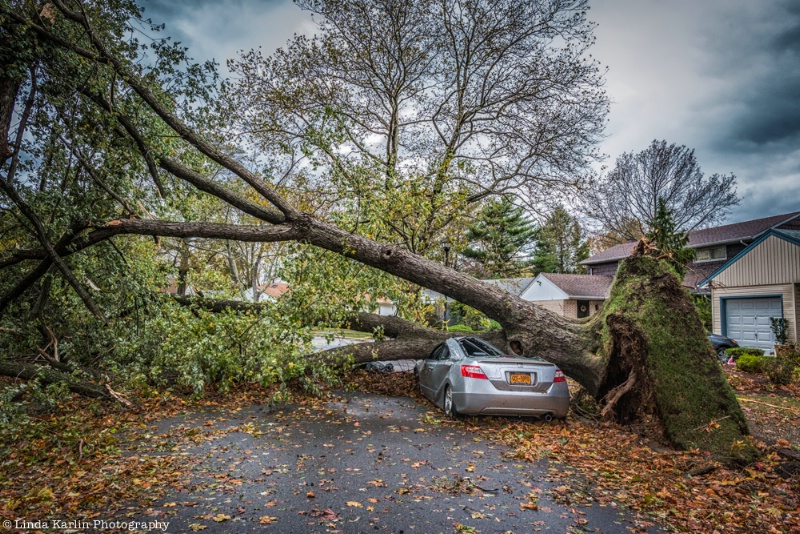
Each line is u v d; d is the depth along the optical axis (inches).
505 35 613.9
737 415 229.8
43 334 355.3
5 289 354.9
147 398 303.9
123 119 332.5
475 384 254.5
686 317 255.1
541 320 332.5
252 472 171.6
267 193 358.9
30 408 264.8
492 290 351.6
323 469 177.0
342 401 326.3
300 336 329.7
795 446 218.5
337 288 358.3
